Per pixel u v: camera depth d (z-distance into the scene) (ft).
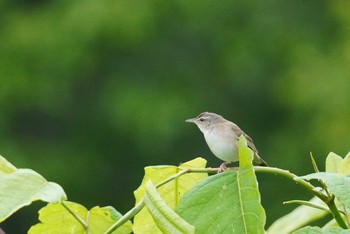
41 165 82.48
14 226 72.49
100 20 85.25
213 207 10.55
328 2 89.97
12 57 85.10
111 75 86.84
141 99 84.38
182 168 12.41
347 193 10.44
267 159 81.15
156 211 10.29
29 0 89.40
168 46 88.43
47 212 12.15
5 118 84.38
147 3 87.10
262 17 89.61
